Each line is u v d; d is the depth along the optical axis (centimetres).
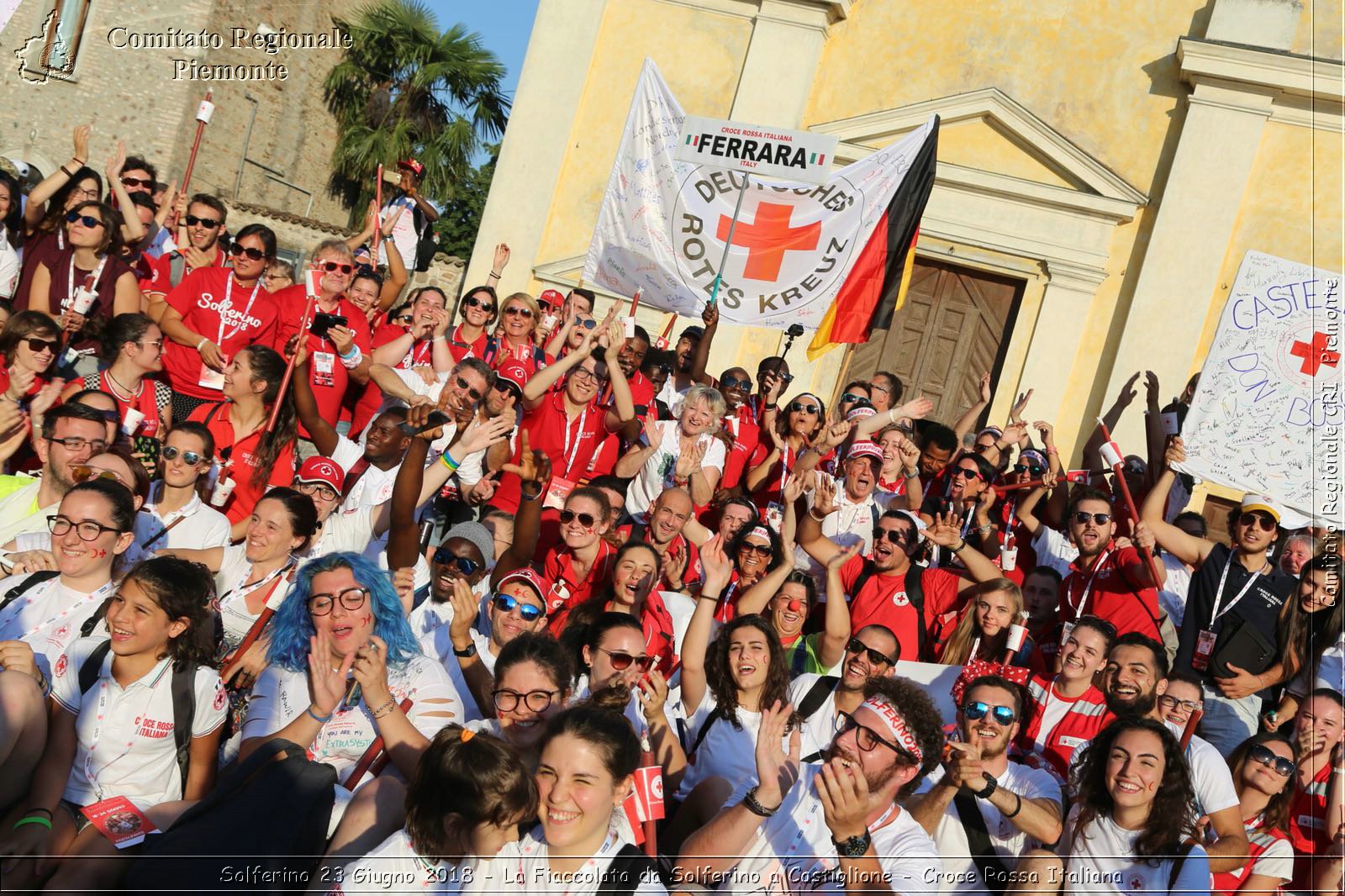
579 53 1278
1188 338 1144
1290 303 700
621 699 488
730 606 635
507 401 720
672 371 944
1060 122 1198
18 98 2136
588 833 393
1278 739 506
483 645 551
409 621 549
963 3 1225
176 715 459
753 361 1228
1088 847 455
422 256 1010
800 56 1225
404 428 582
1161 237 1154
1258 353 702
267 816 417
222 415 675
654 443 774
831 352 1233
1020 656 626
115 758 455
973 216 1216
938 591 649
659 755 502
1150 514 698
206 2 2291
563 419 785
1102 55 1191
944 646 625
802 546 667
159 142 2247
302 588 478
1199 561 681
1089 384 1184
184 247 899
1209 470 700
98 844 441
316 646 464
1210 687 630
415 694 487
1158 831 447
